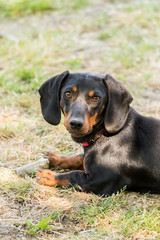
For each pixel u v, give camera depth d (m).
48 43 10.17
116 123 4.46
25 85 7.81
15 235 3.86
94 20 12.08
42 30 11.40
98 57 9.46
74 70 8.61
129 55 9.34
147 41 9.83
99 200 4.50
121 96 4.52
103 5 13.95
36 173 4.83
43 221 3.92
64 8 13.73
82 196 4.56
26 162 5.25
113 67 8.81
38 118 6.59
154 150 4.57
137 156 4.54
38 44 10.05
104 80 4.51
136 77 8.32
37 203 4.39
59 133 6.11
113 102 4.46
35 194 4.50
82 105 4.37
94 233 3.89
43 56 9.40
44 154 5.21
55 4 13.92
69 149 5.69
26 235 3.87
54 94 4.71
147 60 9.15
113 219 4.09
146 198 4.59
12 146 5.72
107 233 3.90
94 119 4.46
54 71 8.53
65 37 10.68
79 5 13.91
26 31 11.41
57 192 4.61
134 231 3.92
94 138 4.57
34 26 12.08
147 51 9.55
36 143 5.79
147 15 11.78
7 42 10.32
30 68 8.34
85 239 3.79
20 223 4.03
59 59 9.34
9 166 5.14
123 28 11.12
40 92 4.91
